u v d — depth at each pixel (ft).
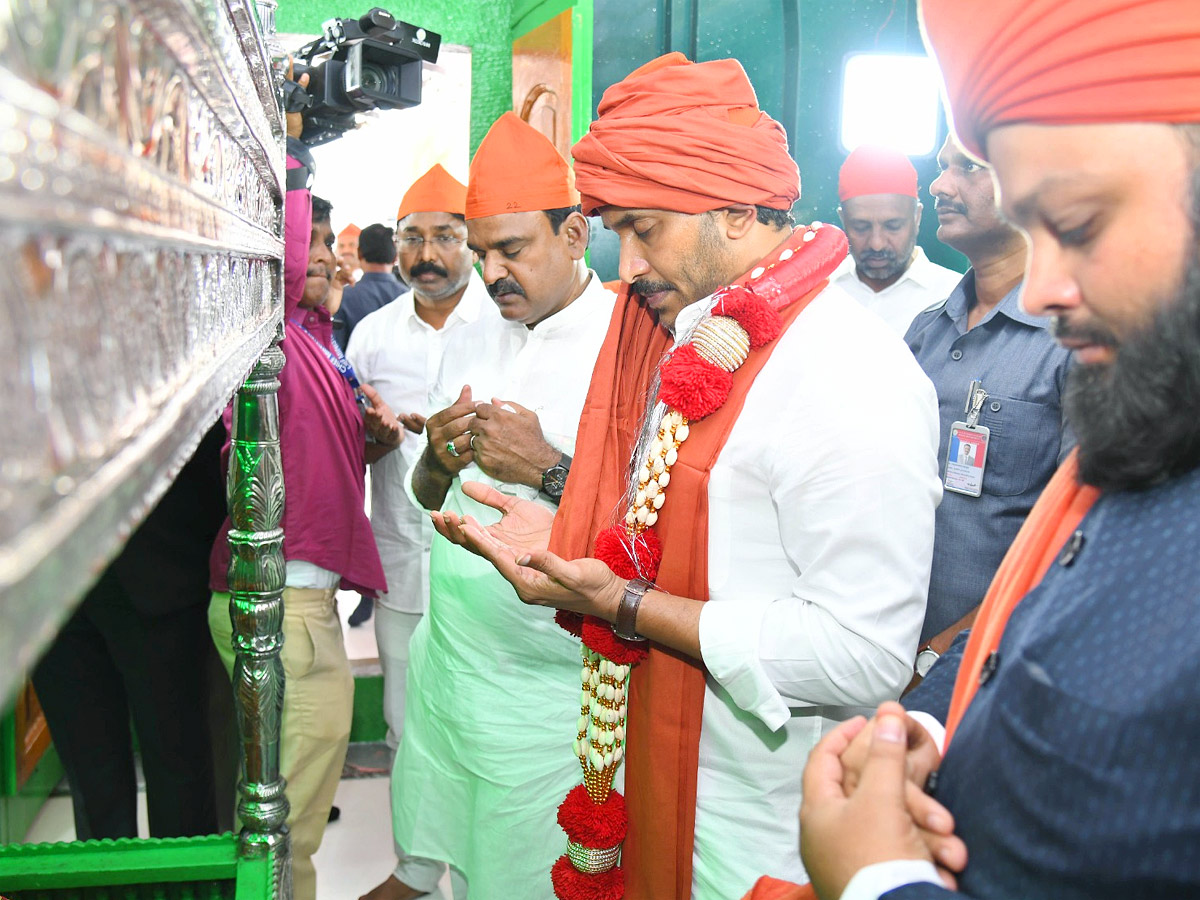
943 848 1.96
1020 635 1.99
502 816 5.87
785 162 4.36
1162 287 1.75
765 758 4.18
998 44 1.87
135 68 1.34
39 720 8.58
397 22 7.20
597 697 4.55
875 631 3.80
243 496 4.50
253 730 4.48
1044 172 1.82
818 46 9.31
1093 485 1.97
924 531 3.92
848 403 3.90
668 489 4.30
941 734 2.57
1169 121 1.71
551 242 6.22
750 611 4.01
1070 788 1.73
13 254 0.90
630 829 4.53
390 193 9.64
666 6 9.18
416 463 6.57
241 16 2.54
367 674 9.87
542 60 9.20
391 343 9.18
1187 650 1.65
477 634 5.88
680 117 4.15
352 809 8.91
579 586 4.13
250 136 2.89
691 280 4.41
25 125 0.87
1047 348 5.42
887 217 8.21
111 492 1.12
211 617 6.44
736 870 4.24
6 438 0.87
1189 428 1.77
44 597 0.93
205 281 2.01
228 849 4.48
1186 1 1.68
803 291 4.23
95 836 6.89
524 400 6.51
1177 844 1.62
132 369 1.30
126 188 1.18
